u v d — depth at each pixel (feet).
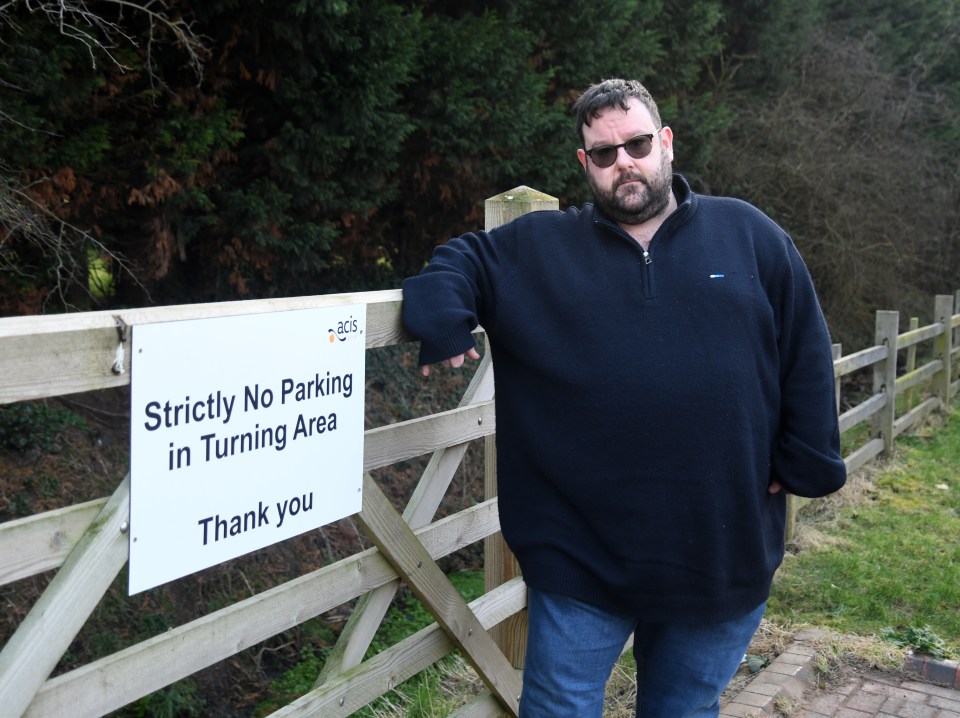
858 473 21.45
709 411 6.31
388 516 7.32
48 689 4.82
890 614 13.75
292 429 6.12
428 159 22.93
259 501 5.88
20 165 15.42
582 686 6.82
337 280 25.55
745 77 41.98
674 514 6.37
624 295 6.49
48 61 14.67
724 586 6.54
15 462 16.99
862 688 11.59
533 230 7.01
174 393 5.17
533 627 6.99
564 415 6.53
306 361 6.17
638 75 28.43
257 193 19.81
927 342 44.37
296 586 6.49
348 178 21.17
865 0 49.78
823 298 43.62
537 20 25.04
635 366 6.34
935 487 20.66
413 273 27.71
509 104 23.31
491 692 9.24
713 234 6.68
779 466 6.86
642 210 6.56
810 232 42.47
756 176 41.39
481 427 8.87
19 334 4.30
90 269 20.34
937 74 53.67
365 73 19.25
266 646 18.28
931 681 11.76
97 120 16.90
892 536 17.17
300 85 19.47
